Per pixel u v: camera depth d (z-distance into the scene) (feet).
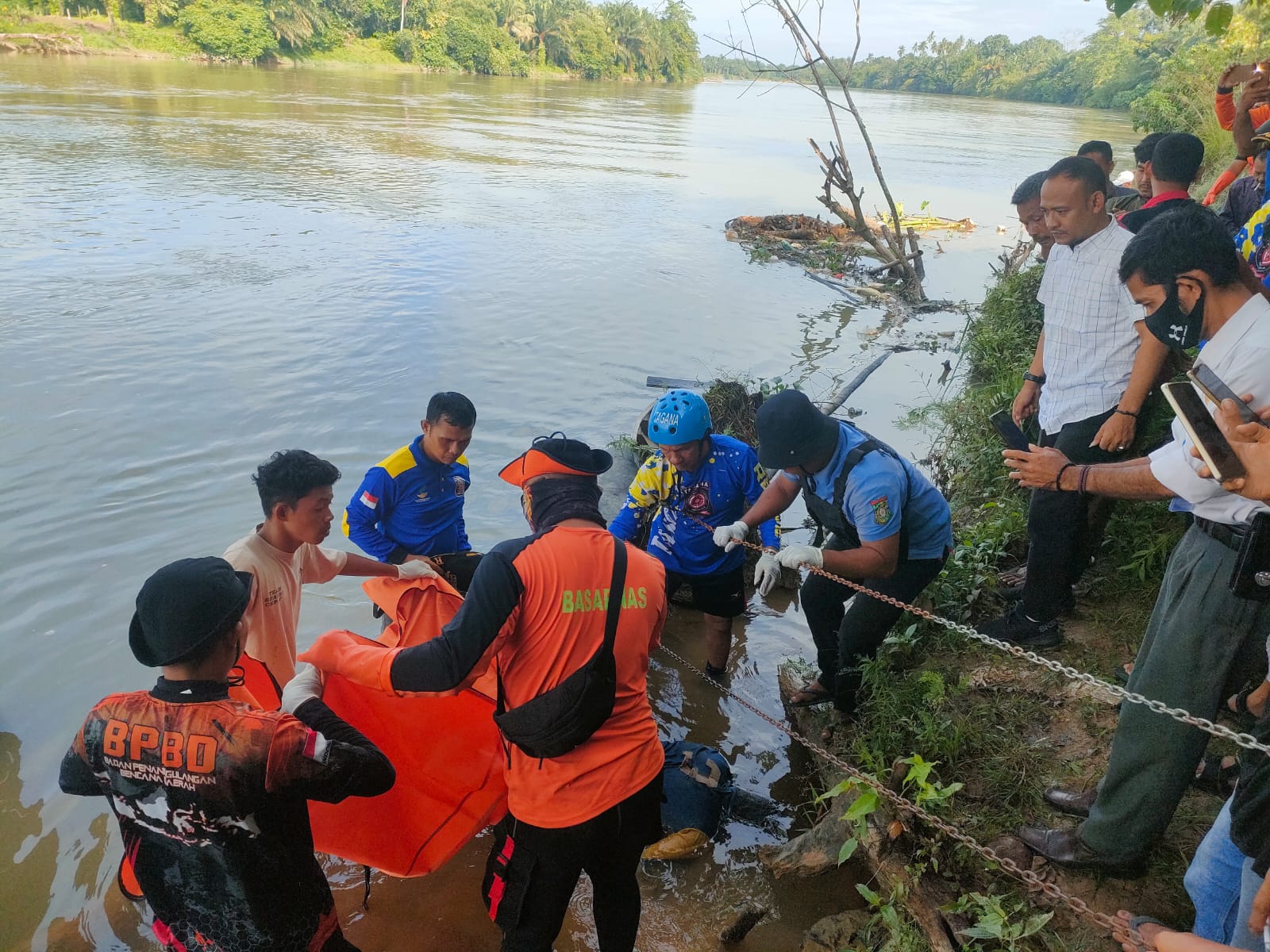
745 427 26.48
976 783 12.59
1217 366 8.29
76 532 20.85
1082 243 13.94
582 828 9.26
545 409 29.76
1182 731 9.30
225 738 7.88
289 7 223.92
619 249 55.47
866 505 12.62
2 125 88.07
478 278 46.29
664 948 11.76
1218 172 46.24
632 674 9.40
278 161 79.66
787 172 96.37
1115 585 16.24
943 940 10.60
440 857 11.55
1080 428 14.16
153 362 31.60
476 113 143.84
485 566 8.92
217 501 22.52
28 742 14.70
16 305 36.83
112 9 209.46
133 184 64.08
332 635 9.95
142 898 10.05
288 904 8.71
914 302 48.62
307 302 39.91
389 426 27.53
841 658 14.35
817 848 12.84
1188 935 7.02
